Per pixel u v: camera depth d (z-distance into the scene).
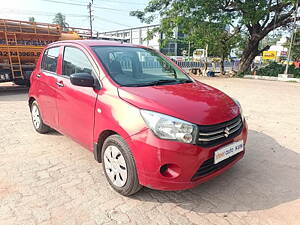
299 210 2.57
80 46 3.42
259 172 3.35
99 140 2.94
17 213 2.45
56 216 2.42
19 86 12.02
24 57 9.53
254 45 22.42
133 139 2.42
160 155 2.28
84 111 3.07
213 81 17.25
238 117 2.85
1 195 2.75
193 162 2.32
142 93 2.67
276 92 11.09
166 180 2.35
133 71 3.30
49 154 3.85
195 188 2.95
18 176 3.16
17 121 5.67
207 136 2.39
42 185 2.96
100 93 2.88
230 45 24.58
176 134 2.29
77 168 3.40
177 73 3.72
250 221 2.40
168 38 23.08
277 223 2.37
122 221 2.37
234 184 3.05
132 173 2.52
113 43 3.70
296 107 7.60
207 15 19.56
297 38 23.92
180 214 2.48
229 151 2.60
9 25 8.88
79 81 2.84
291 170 3.42
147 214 2.47
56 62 3.87
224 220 2.40
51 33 10.18
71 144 4.26
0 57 8.89
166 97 2.64
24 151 3.95
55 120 3.86
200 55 33.88
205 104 2.64
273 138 4.68
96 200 2.68
